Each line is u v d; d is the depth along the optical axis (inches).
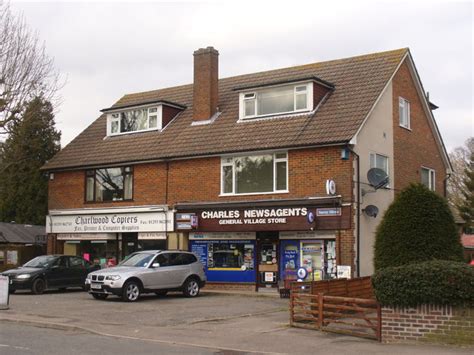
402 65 1072.8
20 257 1327.5
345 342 505.0
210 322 629.6
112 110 1204.5
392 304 500.4
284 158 956.0
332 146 906.1
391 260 569.0
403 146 1054.4
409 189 581.0
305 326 583.8
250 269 990.4
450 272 474.0
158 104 1152.8
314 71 1104.2
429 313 485.7
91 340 512.7
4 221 1704.0
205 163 1036.5
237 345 493.4
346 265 874.8
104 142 1213.1
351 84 1016.9
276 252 966.4
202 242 1044.5
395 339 498.3
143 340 518.6
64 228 1206.3
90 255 1187.9
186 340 517.0
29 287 932.0
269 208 949.2
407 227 566.3
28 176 1685.5
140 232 1100.5
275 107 1028.5
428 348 470.3
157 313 701.3
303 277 870.4
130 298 824.3
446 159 1208.8
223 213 997.2
